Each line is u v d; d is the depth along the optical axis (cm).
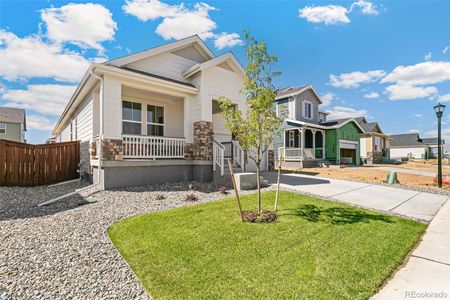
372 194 673
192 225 386
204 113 880
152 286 222
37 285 224
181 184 788
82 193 623
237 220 409
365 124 2984
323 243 315
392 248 305
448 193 712
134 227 379
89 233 355
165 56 923
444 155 3425
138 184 732
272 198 586
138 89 832
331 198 608
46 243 317
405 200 607
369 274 242
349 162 2134
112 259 276
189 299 202
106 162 675
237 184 724
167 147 829
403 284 228
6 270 247
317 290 214
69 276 240
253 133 443
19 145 775
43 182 824
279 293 209
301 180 924
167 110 1030
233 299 202
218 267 255
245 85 451
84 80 751
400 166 2038
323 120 2366
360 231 363
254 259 272
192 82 942
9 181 749
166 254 286
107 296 208
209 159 873
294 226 380
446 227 400
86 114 920
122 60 790
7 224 390
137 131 941
